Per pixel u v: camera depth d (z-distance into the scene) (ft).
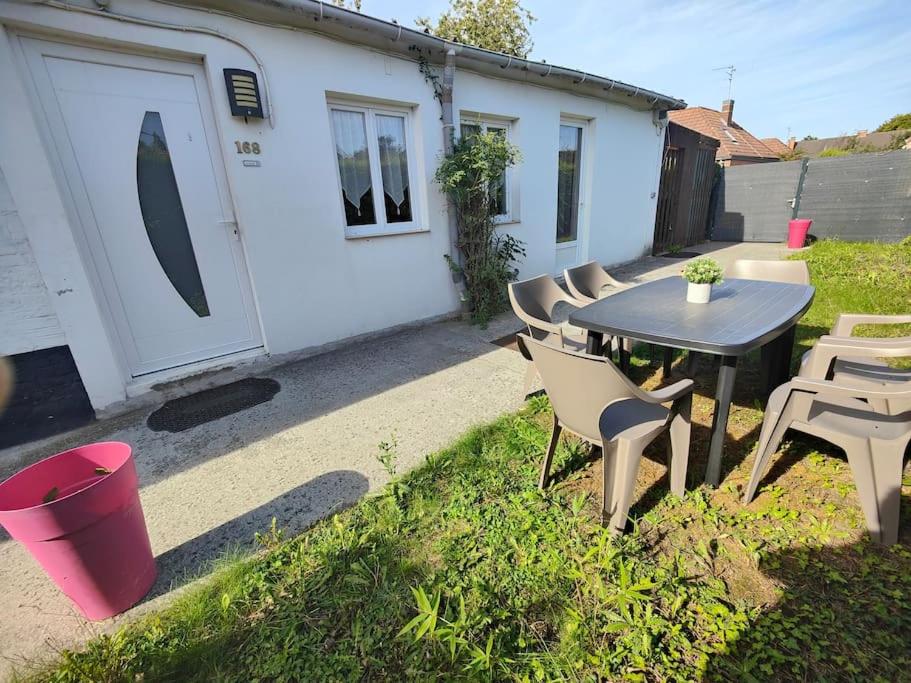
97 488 4.45
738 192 33.24
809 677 3.99
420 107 13.75
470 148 14.34
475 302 16.40
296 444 8.34
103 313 9.52
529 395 9.83
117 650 4.48
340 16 10.55
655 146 25.00
